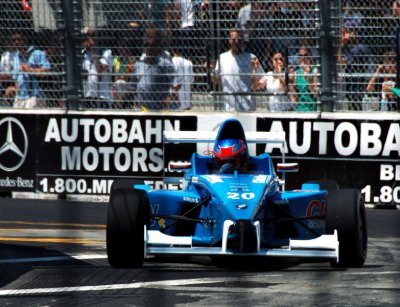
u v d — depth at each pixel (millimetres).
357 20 44281
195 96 46531
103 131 46469
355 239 27516
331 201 27984
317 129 44688
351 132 44344
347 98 45156
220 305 22406
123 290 24500
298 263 29562
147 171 46156
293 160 45031
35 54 47781
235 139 31484
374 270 28031
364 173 44344
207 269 28078
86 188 46719
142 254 27656
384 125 44000
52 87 47938
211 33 45656
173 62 46438
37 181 47219
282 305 22391
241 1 45312
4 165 47594
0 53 48125
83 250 32312
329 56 44844
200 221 28625
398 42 43875
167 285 25172
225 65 45750
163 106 46906
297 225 31188
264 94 45375
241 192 28734
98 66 47188
